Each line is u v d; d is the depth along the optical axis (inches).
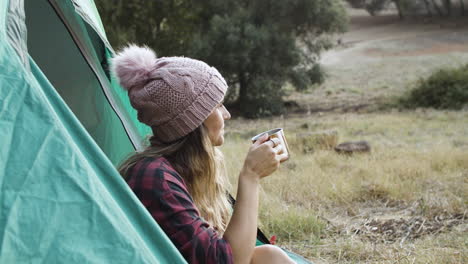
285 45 797.2
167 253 76.5
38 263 67.9
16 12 82.6
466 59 1182.3
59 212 70.9
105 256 70.4
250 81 796.0
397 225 197.6
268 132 92.8
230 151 352.2
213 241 80.2
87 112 131.0
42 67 127.0
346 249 173.3
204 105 86.8
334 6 834.8
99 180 75.7
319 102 905.5
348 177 269.6
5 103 74.4
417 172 275.7
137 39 803.4
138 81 87.4
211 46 764.6
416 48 1406.3
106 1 753.0
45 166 72.8
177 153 89.7
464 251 162.1
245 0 824.3
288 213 202.4
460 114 615.2
